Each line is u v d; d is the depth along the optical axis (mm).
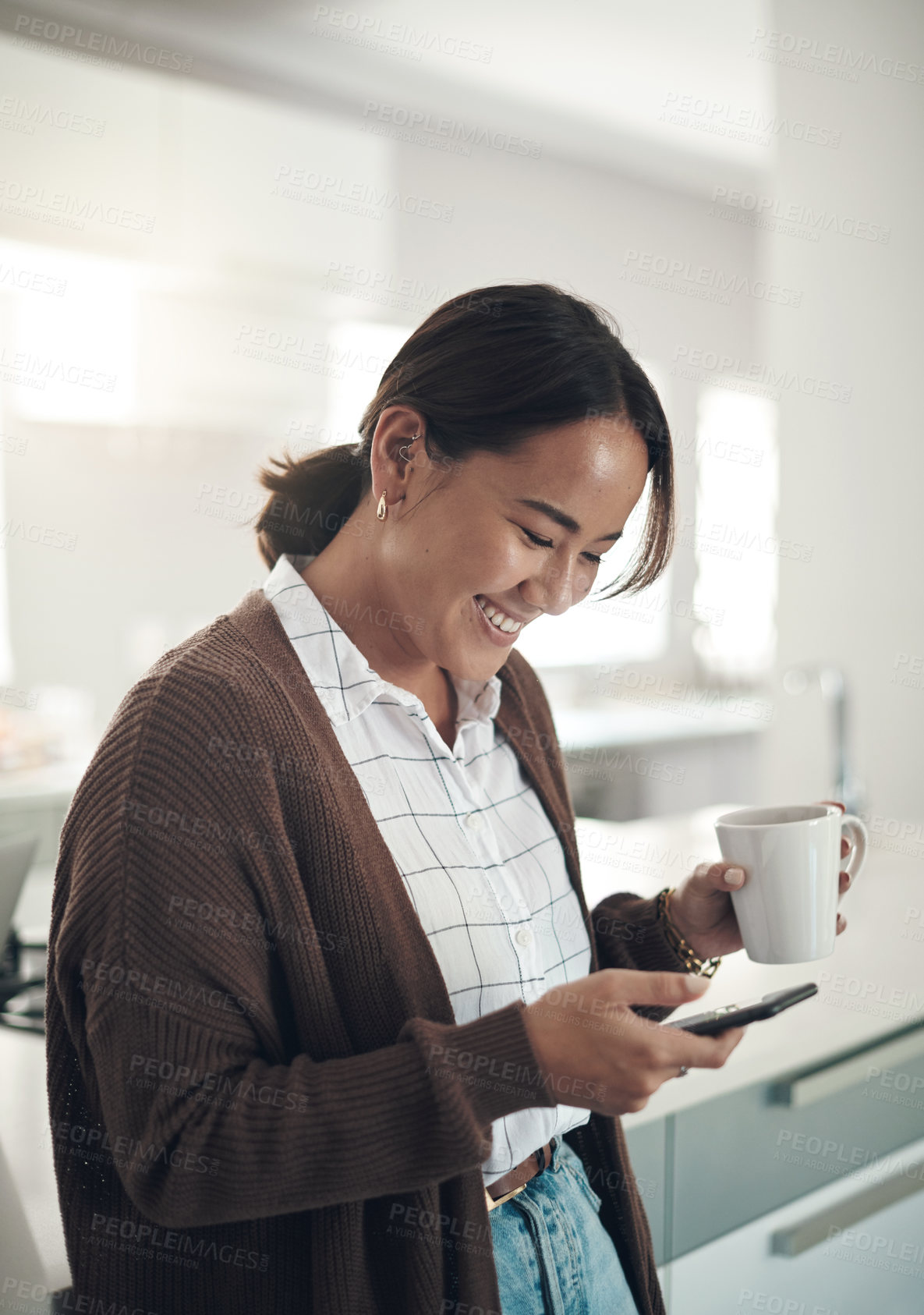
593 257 4871
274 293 3340
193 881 674
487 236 4496
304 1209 662
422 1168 643
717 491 5293
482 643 831
